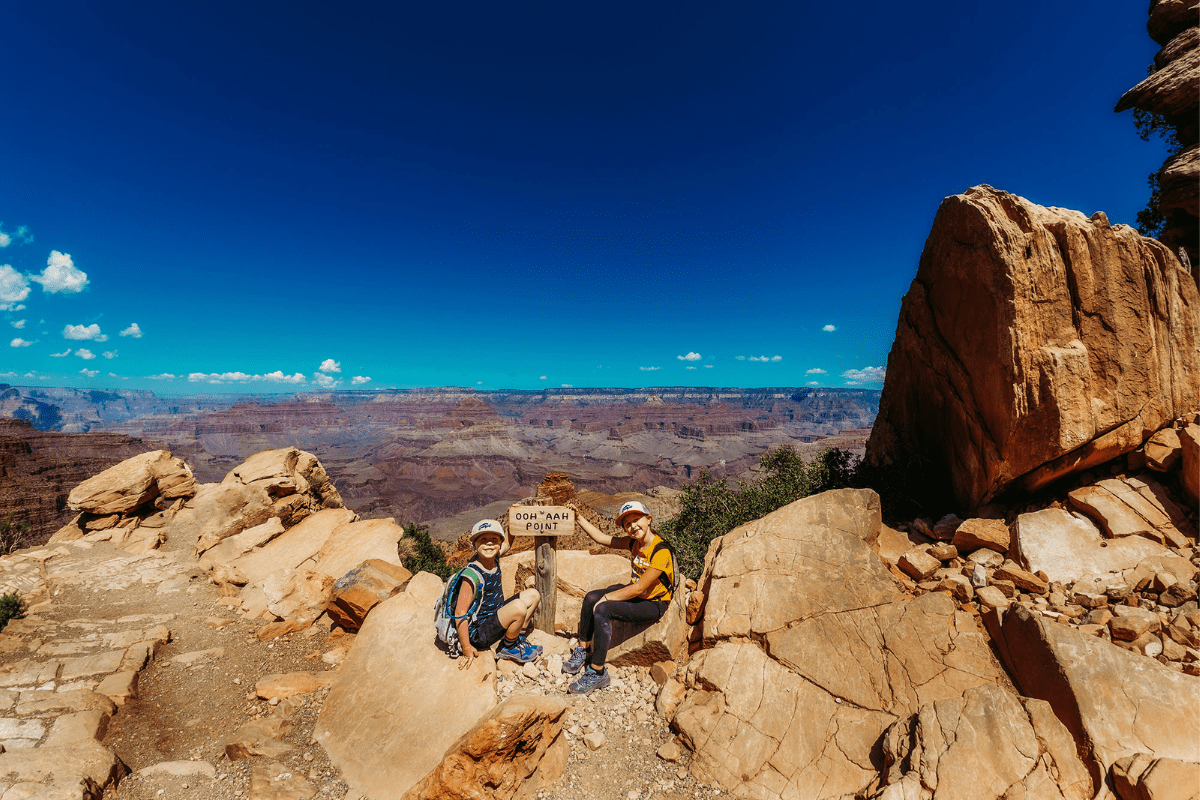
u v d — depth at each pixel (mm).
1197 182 8445
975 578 5422
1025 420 5957
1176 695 3625
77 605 9797
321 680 6387
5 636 8070
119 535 13789
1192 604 4352
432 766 4617
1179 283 6281
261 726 5398
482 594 5531
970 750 3598
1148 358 5883
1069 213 6527
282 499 14445
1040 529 5621
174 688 6797
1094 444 5855
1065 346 5898
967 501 7336
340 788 4559
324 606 8906
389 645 5820
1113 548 5234
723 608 5777
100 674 6820
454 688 5262
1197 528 5234
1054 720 3658
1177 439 5750
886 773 3832
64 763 4715
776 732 4492
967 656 4621
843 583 5621
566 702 5238
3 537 21750
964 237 6555
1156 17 9891
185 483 15844
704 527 12227
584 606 5754
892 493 8242
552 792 4297
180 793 4641
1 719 5582
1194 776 3041
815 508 6531
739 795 4148
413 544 15430
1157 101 9445
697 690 5129
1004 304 5949
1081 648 3994
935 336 7711
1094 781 3377
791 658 5039
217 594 10461
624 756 4668
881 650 4887
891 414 9602
